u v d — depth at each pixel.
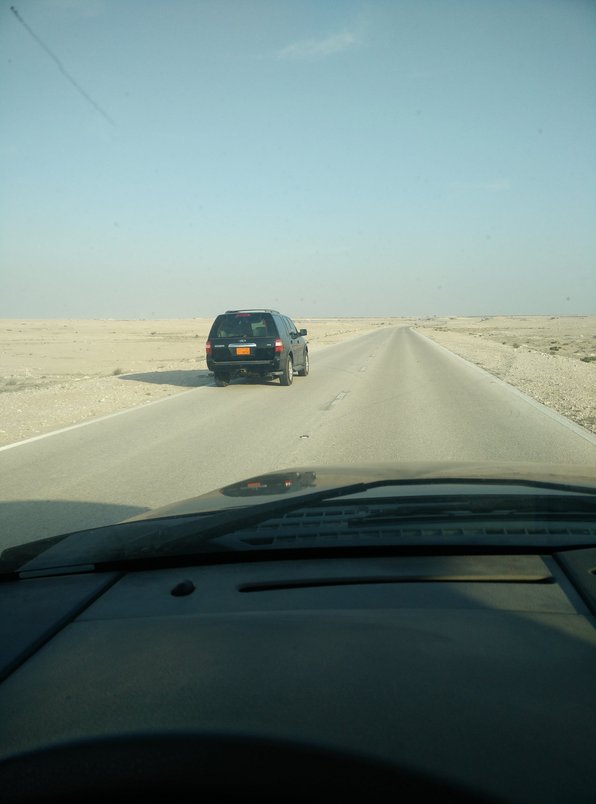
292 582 2.53
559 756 1.51
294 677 1.82
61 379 24.94
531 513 3.08
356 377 21.36
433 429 10.84
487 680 1.79
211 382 19.94
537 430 10.69
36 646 2.17
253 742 1.58
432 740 1.55
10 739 1.70
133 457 8.98
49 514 6.25
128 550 2.76
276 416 12.70
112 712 1.74
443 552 2.73
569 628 2.09
